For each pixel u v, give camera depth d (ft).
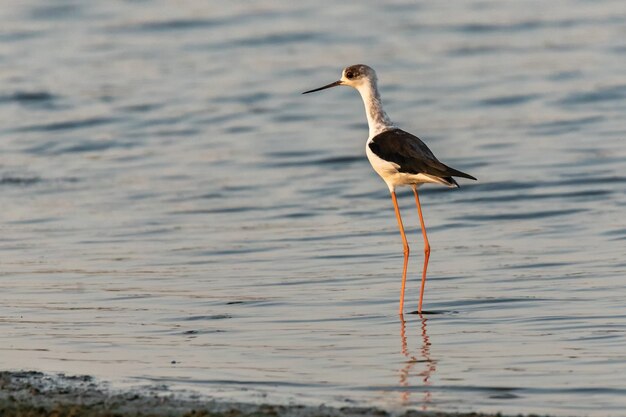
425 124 74.33
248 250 46.65
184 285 40.63
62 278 41.96
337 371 29.50
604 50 91.09
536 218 51.96
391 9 109.09
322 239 48.57
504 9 107.45
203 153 68.80
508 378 28.55
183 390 27.43
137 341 32.96
